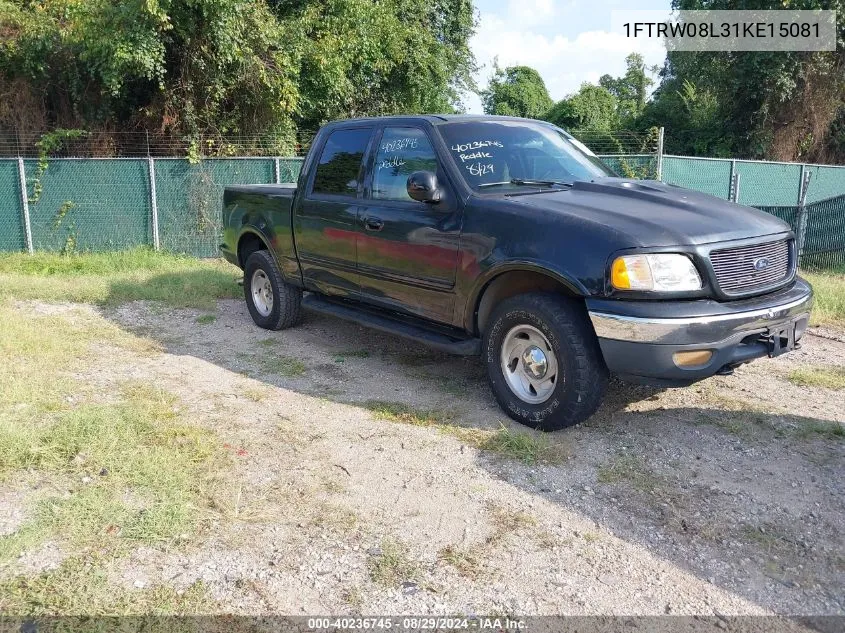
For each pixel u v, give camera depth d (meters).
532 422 4.41
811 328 7.03
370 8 17.41
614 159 12.64
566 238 4.10
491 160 5.01
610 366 3.99
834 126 24.27
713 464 3.99
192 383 5.36
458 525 3.38
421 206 4.99
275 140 15.54
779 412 4.74
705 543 3.23
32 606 2.72
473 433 4.43
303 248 6.15
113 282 9.16
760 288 4.18
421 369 5.74
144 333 6.86
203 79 14.10
